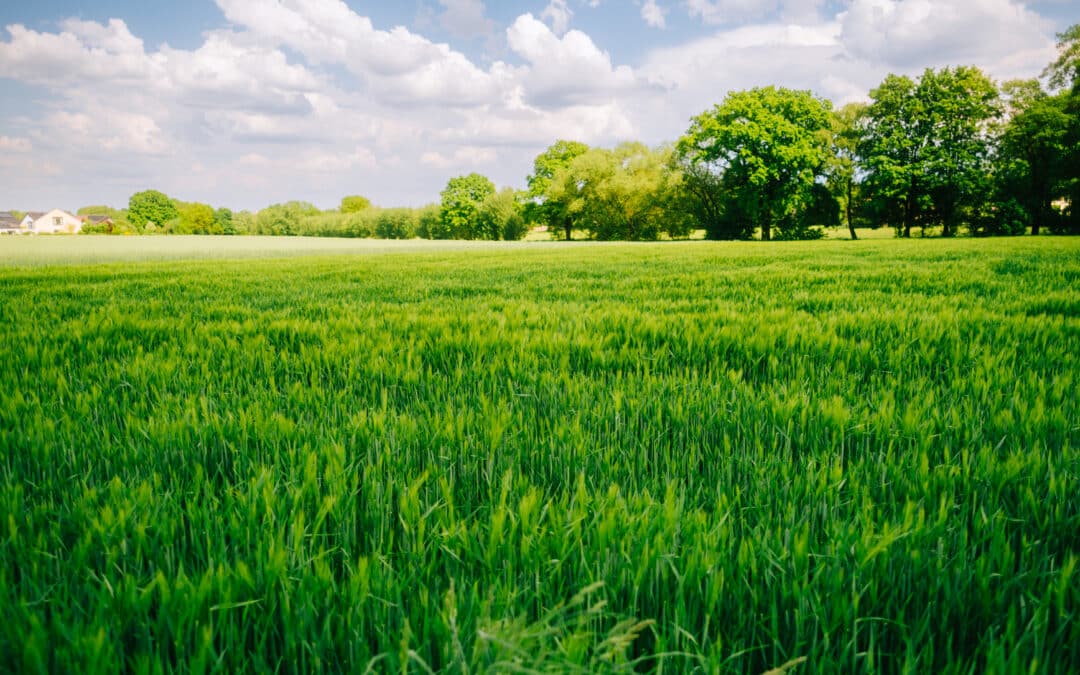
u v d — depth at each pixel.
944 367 3.72
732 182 60.69
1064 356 3.67
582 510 1.68
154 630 1.22
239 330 5.31
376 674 1.10
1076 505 1.75
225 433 2.44
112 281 12.30
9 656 1.10
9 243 50.53
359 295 8.92
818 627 1.26
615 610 1.31
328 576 1.35
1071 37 45.81
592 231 76.12
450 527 1.61
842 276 10.33
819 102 58.81
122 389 3.32
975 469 1.97
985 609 1.28
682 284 9.59
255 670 1.14
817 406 2.72
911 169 51.59
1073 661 1.18
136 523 1.63
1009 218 51.06
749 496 1.88
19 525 1.66
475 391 3.19
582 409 2.76
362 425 2.49
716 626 1.26
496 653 1.08
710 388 3.11
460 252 31.06
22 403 2.89
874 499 1.88
